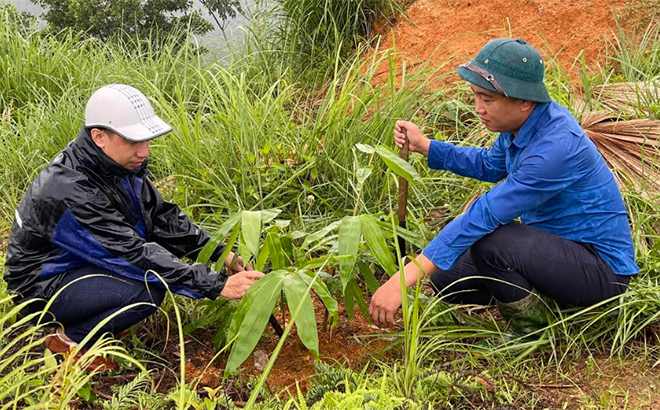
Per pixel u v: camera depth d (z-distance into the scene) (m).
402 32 5.86
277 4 6.48
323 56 5.95
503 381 2.73
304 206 4.01
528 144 2.72
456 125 4.48
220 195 3.87
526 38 5.35
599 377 2.77
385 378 2.42
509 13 5.51
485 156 3.21
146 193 2.92
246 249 2.73
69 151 2.66
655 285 3.09
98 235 2.62
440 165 3.30
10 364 2.87
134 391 2.64
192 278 2.68
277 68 6.17
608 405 2.60
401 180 3.21
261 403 2.56
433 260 2.73
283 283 2.46
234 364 2.36
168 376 2.85
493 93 2.64
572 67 4.68
